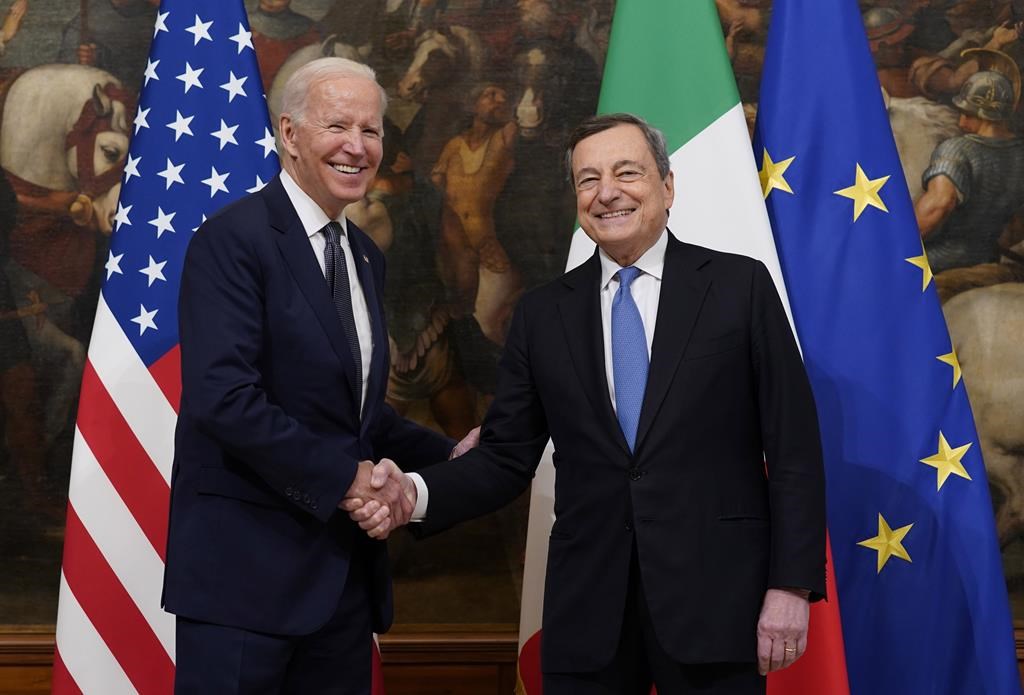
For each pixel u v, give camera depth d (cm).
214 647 213
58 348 360
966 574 280
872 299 286
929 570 281
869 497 282
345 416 224
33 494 358
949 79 355
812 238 290
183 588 214
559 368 227
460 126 362
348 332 229
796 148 294
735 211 283
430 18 362
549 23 361
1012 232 353
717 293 222
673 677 210
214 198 297
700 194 286
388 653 356
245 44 307
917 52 356
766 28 359
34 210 361
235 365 211
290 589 217
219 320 213
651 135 234
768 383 216
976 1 355
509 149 361
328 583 221
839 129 293
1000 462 351
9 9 362
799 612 206
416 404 362
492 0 361
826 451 283
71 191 360
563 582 220
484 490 240
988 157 354
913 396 283
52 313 360
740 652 206
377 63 362
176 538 219
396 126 362
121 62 361
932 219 355
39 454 359
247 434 207
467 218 362
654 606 207
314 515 212
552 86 361
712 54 294
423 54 362
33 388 360
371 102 232
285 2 361
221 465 218
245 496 217
